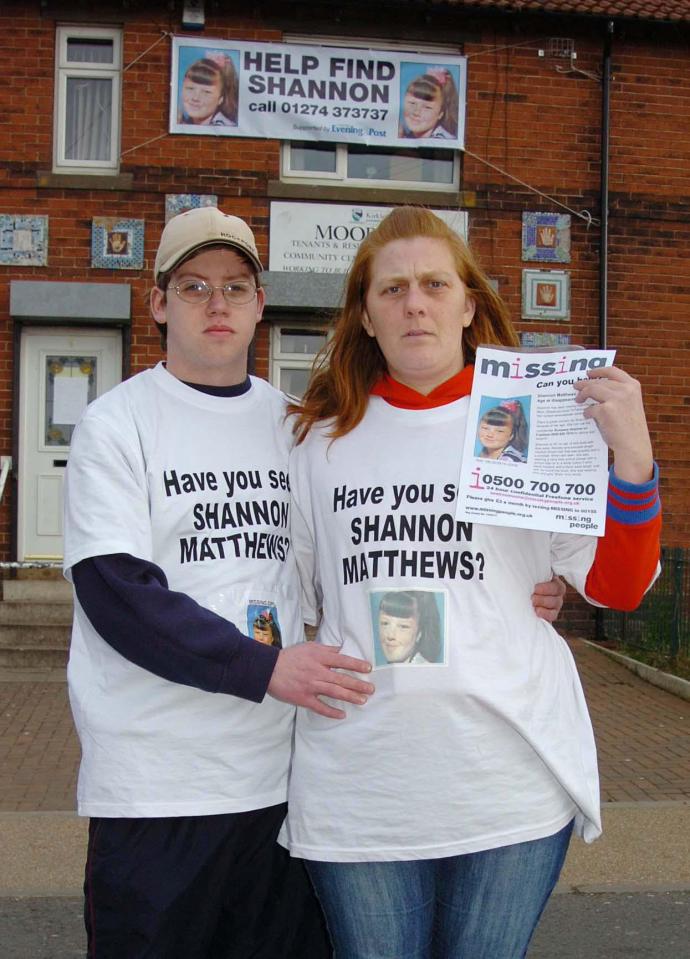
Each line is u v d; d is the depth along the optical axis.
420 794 1.93
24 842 4.63
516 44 9.62
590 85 9.70
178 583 2.12
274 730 2.15
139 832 2.06
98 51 9.46
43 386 9.40
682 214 9.75
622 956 3.66
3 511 9.23
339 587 2.05
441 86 9.58
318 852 1.98
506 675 1.96
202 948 2.14
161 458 2.17
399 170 9.78
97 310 9.14
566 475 1.96
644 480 1.90
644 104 9.74
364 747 1.95
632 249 9.73
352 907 1.97
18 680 7.93
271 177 9.43
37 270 9.22
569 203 9.68
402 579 1.97
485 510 1.96
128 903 2.03
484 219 9.62
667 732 6.76
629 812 5.16
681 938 3.81
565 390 2.00
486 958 1.96
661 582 8.80
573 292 9.69
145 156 9.28
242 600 2.13
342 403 2.15
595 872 4.41
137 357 9.27
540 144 9.66
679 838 4.80
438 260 2.07
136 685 2.08
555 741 2.00
